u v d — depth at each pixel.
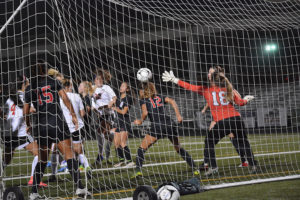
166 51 95.06
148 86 21.38
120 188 17.73
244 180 18.23
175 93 79.94
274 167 22.69
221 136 20.42
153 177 20.80
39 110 15.74
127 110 25.75
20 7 16.75
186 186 15.05
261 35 85.12
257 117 70.25
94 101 27.02
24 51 79.44
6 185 20.88
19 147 20.45
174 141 21.28
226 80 20.39
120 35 75.81
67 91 21.61
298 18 35.34
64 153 15.86
